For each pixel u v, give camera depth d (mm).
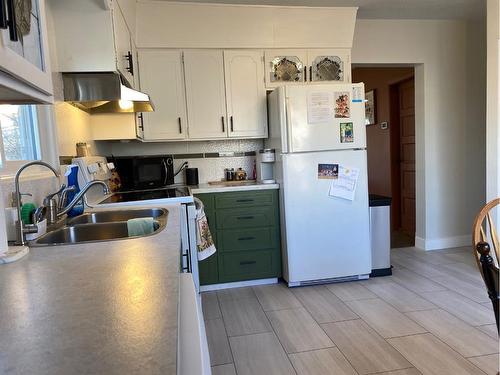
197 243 2457
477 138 4250
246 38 3432
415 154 4367
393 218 5305
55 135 2021
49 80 1069
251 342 2299
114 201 2439
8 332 600
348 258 3271
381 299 2871
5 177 1422
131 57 2789
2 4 701
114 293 760
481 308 2635
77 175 1988
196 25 3318
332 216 3221
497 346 2129
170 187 3488
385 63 3959
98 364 488
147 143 3744
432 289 3031
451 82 4113
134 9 3057
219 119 3486
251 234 3316
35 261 1052
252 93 3514
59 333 588
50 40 1960
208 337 2381
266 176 3518
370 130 5793
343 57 3607
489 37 3115
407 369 1942
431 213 4223
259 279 3363
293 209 3162
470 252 4066
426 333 2309
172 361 488
